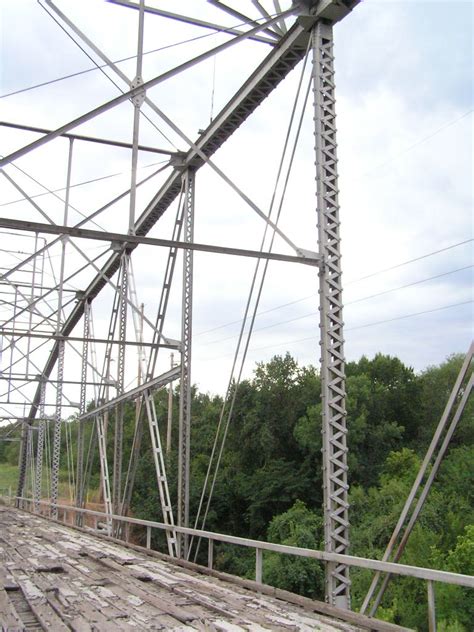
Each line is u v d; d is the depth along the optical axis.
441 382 42.78
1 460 79.69
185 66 10.83
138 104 11.55
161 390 56.38
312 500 35.41
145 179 15.69
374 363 46.56
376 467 38.22
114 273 24.78
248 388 40.69
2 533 17.16
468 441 34.50
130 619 6.17
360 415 40.06
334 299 9.38
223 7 11.85
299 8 10.29
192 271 15.80
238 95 13.34
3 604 6.80
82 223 14.52
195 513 36.22
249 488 36.72
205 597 7.61
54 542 14.41
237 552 33.44
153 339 17.62
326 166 9.71
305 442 36.00
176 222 17.00
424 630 20.38
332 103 9.94
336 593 8.23
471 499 28.45
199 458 42.62
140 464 39.72
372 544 27.25
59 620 6.05
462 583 5.14
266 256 10.18
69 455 35.44
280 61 11.66
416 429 43.53
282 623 6.15
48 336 17.38
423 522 26.08
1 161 9.72
